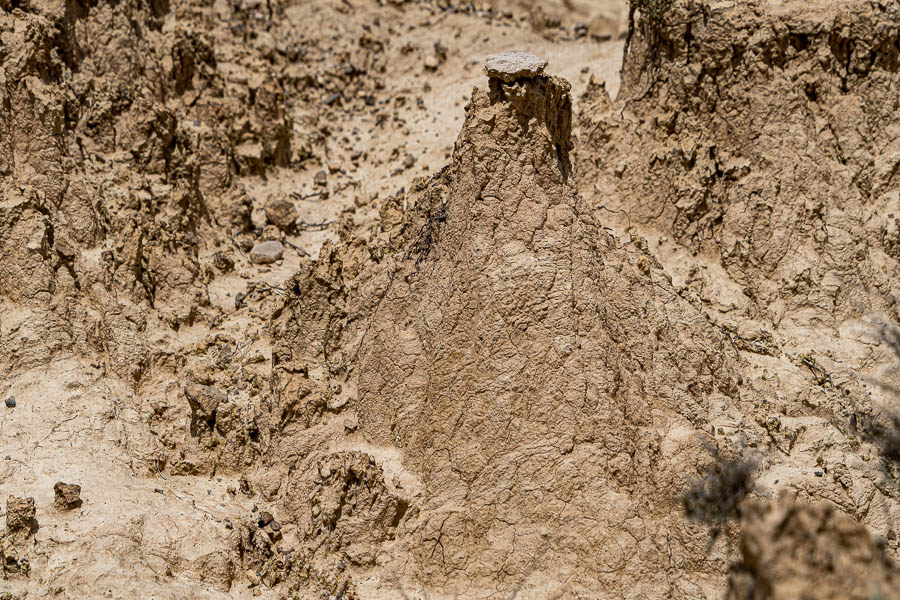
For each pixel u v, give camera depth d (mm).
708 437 11172
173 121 15703
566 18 21062
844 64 14812
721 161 14391
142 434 12539
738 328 13453
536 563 10633
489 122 11586
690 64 14500
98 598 10367
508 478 10922
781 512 7770
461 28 20219
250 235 15914
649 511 10844
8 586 10445
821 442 12016
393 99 18812
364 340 12547
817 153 14211
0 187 13508
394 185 16266
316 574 11125
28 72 14180
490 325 11281
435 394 11508
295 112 18141
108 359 13164
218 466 12375
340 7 20594
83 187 14117
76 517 11031
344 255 13586
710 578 10656
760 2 14727
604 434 10883
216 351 13633
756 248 13883
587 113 15109
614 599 10375
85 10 16000
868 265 13961
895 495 11992
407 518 11242
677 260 14039
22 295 12953
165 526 11219
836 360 13211
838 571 7461
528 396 11094
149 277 14148
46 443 11922
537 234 11516
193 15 18328
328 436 12156
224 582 11078
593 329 11258
